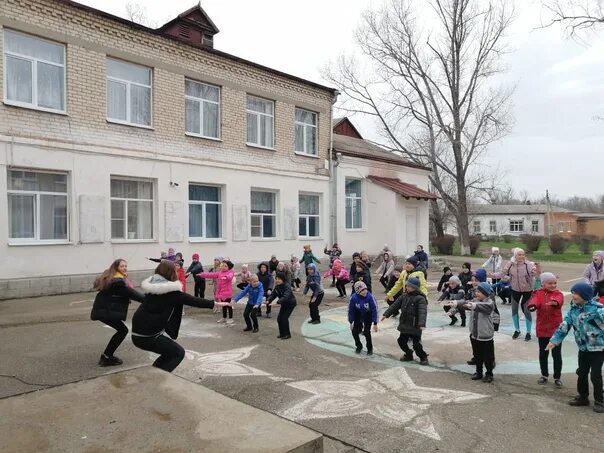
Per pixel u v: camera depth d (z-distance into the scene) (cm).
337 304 1303
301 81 1956
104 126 1361
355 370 696
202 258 1600
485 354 650
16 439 279
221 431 288
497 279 1245
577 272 2180
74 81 1297
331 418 516
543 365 652
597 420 517
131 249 1409
